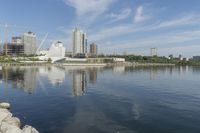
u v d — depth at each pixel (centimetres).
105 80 12550
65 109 5169
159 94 7656
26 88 8944
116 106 5556
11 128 3100
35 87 9300
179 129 3838
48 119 4319
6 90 8356
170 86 10131
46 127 3856
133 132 3669
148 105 5731
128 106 5572
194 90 8844
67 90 8450
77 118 4403
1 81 11469
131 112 4959
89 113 4812
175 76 16388
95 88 9094
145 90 8638
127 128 3853
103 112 4909
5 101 6150
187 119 4434
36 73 17488
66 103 5881
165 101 6344
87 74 17162
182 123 4166
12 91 8100
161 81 12469
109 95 7306
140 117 4534
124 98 6750
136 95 7362
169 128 3881
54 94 7444
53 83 10850
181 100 6544
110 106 5544
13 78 13138
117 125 3997
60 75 15862
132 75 16712
